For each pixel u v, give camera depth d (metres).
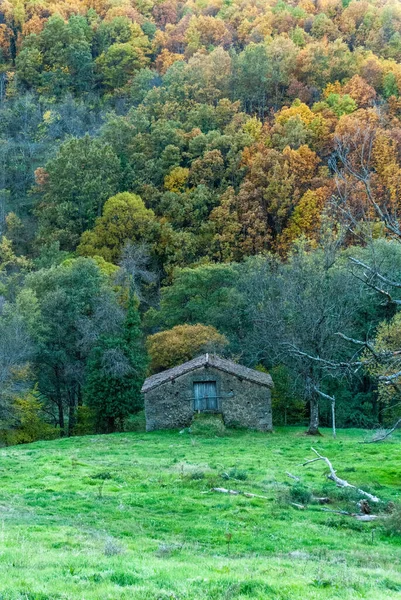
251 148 102.81
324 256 56.62
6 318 60.62
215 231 92.88
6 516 22.23
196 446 45.00
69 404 67.56
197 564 15.95
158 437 50.34
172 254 92.75
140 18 175.50
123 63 159.38
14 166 126.75
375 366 37.47
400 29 136.38
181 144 112.06
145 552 17.92
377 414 60.94
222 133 114.94
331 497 27.09
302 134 98.75
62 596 12.17
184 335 62.78
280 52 127.12
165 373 57.25
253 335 63.56
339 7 152.12
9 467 35.31
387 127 86.00
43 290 71.19
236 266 76.62
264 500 26.80
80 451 43.75
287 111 105.94
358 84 106.81
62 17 169.38
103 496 27.02
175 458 38.66
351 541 21.16
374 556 19.08
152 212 97.12
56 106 145.75
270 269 71.94
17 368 56.81
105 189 102.81
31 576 13.60
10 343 55.62
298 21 149.75
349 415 60.38
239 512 24.45
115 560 15.57
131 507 25.20
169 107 122.50
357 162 50.44
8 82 157.00
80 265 72.50
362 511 25.41
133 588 12.74
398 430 57.31
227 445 45.38
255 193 92.88
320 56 124.31
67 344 66.19
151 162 108.31
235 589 13.02
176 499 26.52
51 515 23.31
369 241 21.45
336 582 14.20
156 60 160.25
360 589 13.96
